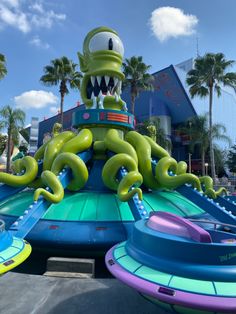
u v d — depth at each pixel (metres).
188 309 2.85
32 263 7.25
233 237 3.99
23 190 9.81
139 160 9.14
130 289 5.07
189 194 8.34
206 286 2.77
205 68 35.84
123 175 7.96
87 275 5.61
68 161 8.23
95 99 10.10
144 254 3.33
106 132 9.95
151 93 50.06
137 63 37.66
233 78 35.69
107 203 7.99
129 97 52.16
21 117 35.56
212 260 2.94
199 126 41.03
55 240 6.88
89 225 7.21
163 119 50.00
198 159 52.16
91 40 10.48
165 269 3.04
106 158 9.73
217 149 47.12
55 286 5.15
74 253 7.08
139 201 6.91
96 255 7.11
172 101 49.81
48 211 7.65
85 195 8.43
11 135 35.75
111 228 7.16
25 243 4.24
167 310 3.17
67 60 39.56
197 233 3.11
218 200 9.14
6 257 3.58
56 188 7.49
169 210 8.27
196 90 37.44
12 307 4.46
